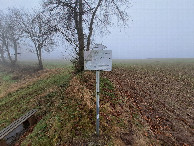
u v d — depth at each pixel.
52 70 15.89
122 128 4.84
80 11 9.95
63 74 12.27
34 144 4.66
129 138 4.45
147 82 10.59
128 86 9.19
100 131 4.57
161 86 9.84
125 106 6.35
